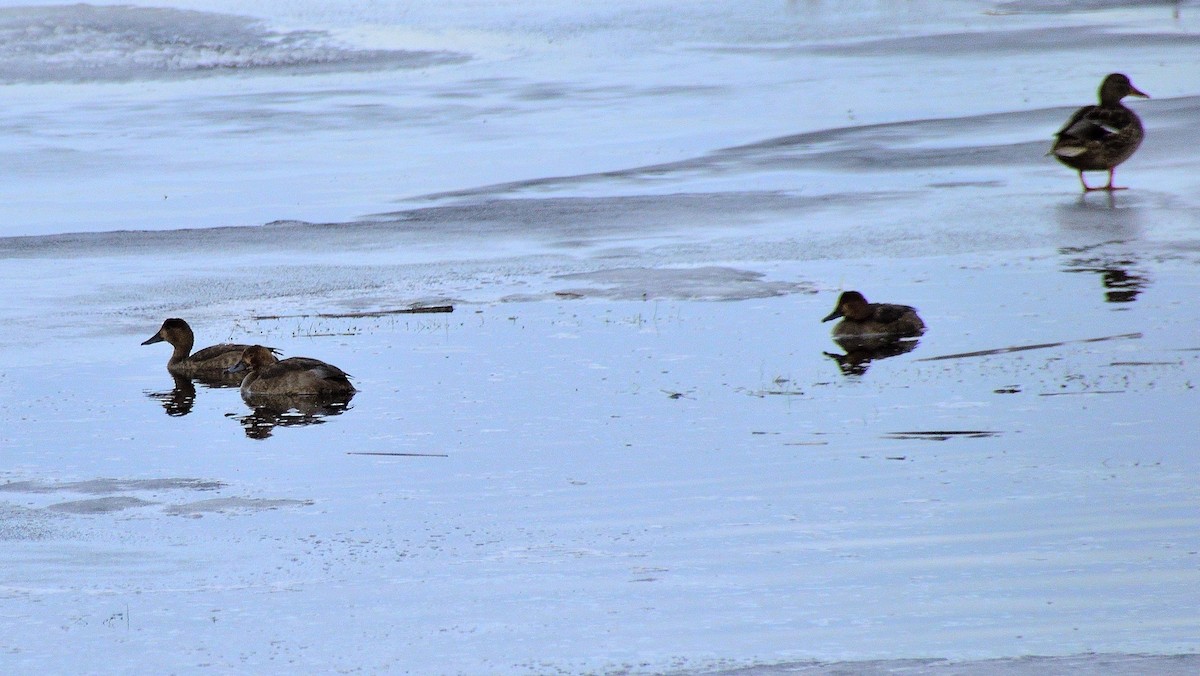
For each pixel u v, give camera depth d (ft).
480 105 490.90
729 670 94.02
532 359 205.67
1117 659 93.15
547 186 357.20
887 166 368.68
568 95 506.48
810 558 120.57
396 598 113.29
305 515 138.62
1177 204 310.86
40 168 396.78
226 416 182.70
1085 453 151.33
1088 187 332.60
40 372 208.23
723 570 118.01
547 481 147.84
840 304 215.31
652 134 426.10
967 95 472.85
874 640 100.07
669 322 227.81
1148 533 124.67
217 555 126.31
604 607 109.70
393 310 241.14
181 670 98.32
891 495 138.82
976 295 237.86
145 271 278.05
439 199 345.10
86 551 127.75
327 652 101.30
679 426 168.55
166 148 425.69
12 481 152.35
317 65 604.08
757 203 329.11
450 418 175.63
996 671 90.99
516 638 103.19
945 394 179.42
